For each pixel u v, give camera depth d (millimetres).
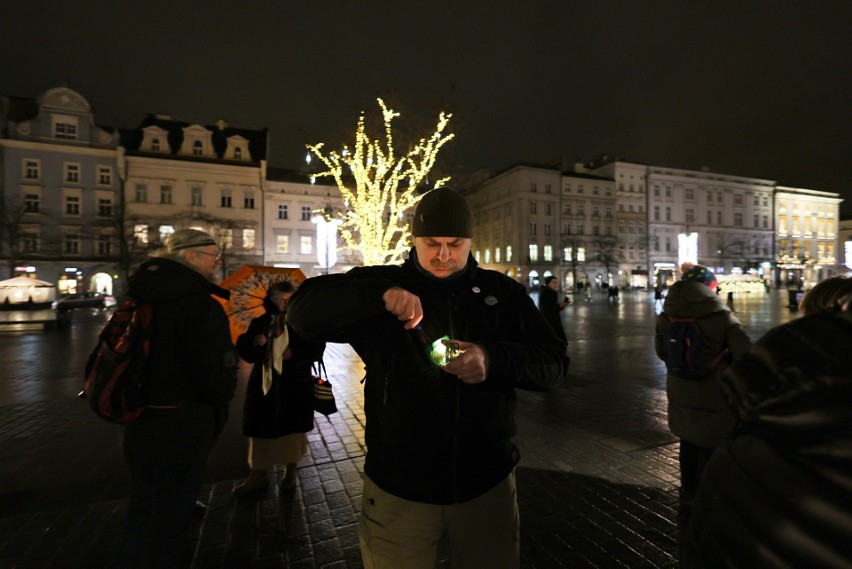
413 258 1657
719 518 833
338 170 9609
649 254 60438
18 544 2900
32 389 7430
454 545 1528
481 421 1489
